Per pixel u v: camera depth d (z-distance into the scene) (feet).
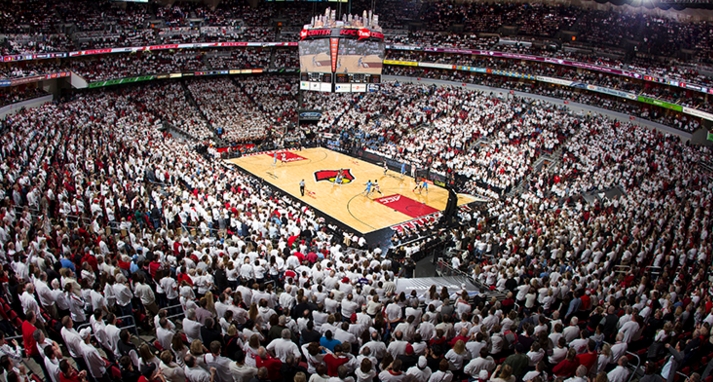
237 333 29.55
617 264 63.26
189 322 30.66
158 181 93.25
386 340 36.70
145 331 37.73
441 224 96.78
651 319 39.78
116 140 110.22
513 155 127.44
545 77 161.89
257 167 138.51
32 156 82.58
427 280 60.18
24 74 127.24
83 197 67.10
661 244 63.93
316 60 125.29
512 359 27.43
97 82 147.64
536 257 63.41
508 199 103.71
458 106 163.63
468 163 130.11
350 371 27.66
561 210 91.25
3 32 133.39
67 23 153.79
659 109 141.18
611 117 147.74
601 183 107.96
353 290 40.19
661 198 91.45
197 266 43.91
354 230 94.02
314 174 134.10
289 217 80.12
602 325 36.55
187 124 151.84
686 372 34.63
